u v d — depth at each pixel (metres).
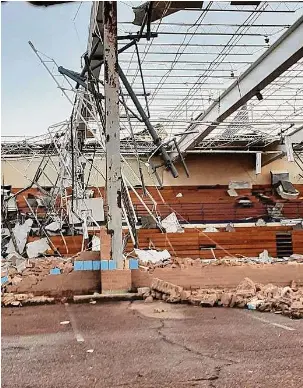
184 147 32.47
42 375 5.03
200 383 4.59
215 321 8.40
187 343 6.50
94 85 16.81
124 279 12.02
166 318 8.88
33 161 33.56
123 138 29.97
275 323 8.08
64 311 10.20
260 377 4.72
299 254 26.94
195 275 12.19
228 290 11.68
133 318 8.98
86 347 6.40
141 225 28.70
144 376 4.89
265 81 20.30
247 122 28.20
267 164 37.84
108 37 13.26
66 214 26.70
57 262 16.69
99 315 9.50
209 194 36.25
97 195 31.16
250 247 27.31
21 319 9.13
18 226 25.78
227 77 22.47
